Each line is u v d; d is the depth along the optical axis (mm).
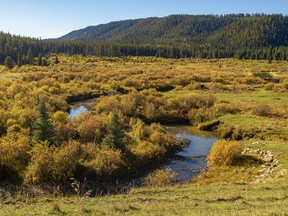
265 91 74125
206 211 15000
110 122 34125
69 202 18016
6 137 31203
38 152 27141
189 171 32094
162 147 36875
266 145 35750
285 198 17766
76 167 27375
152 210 15578
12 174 26094
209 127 48625
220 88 79250
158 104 57500
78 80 89375
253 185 22219
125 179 28797
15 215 14578
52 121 38969
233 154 32938
